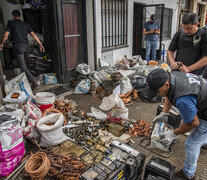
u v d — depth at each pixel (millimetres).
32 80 4766
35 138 2873
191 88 1664
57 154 2441
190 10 11836
